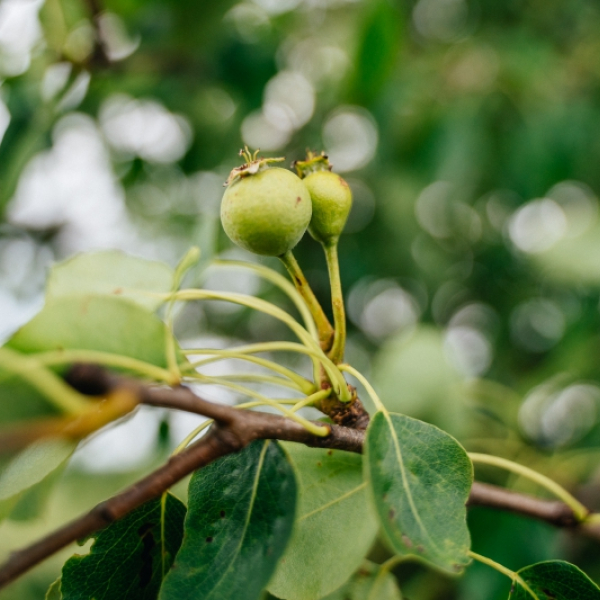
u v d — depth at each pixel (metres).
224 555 0.26
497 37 0.56
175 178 0.60
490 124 0.55
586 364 0.52
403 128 0.54
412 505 0.26
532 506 0.32
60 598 0.28
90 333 0.25
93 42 0.46
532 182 0.54
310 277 0.60
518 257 0.65
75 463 0.54
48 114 0.45
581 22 0.58
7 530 0.57
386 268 0.62
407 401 0.40
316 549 0.28
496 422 0.47
